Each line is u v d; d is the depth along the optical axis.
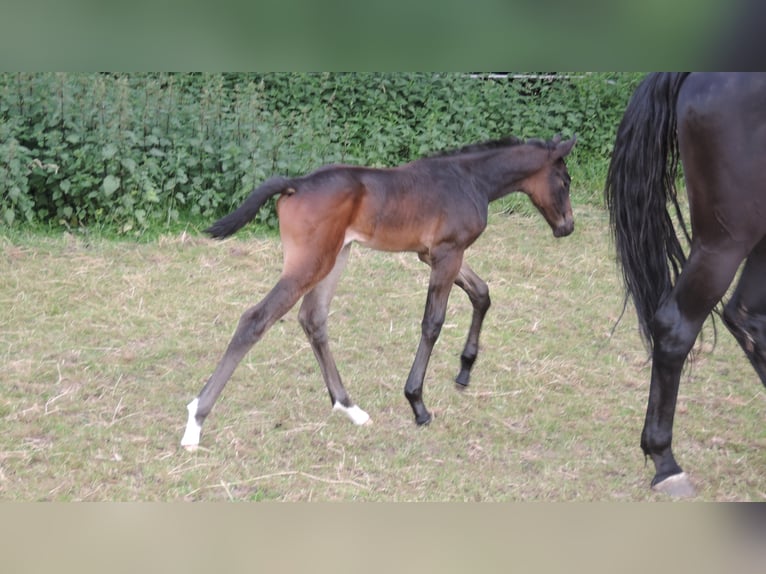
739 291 4.20
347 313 6.12
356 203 4.26
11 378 4.85
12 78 7.27
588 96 9.20
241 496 3.84
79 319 5.69
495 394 5.02
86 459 4.05
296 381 5.05
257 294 6.32
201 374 5.07
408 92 8.80
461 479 4.04
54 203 7.28
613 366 5.50
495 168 4.81
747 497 3.93
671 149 3.95
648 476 4.13
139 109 7.56
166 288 6.28
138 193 7.26
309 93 8.74
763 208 3.59
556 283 6.89
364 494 3.88
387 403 4.85
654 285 4.05
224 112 7.95
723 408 4.95
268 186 4.08
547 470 4.15
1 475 3.86
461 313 6.20
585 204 8.62
